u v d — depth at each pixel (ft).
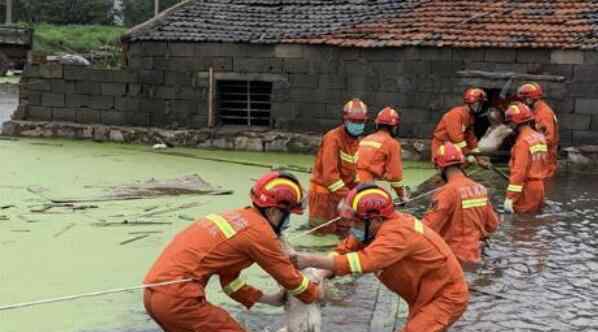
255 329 19.66
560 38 48.98
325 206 29.09
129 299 22.16
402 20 53.72
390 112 28.94
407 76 51.37
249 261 15.93
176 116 57.06
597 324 20.24
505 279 24.03
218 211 33.94
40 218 31.96
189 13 58.59
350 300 22.06
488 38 49.96
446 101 50.72
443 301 16.48
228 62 55.36
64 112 59.06
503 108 49.47
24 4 181.27
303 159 50.78
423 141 50.62
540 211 33.99
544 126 41.68
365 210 16.28
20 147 53.36
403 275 16.53
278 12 57.62
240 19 57.36
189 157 50.60
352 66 52.65
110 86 58.03
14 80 119.55
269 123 55.77
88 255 26.68
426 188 40.24
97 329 19.75
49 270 24.82
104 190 37.73
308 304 16.88
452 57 50.37
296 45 53.78
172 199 36.42
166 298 15.47
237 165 47.62
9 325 19.93
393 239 16.03
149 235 29.53
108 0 192.85
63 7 184.34
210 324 15.81
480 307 21.44
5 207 33.55
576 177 44.91
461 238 24.66
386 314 20.70
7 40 126.41
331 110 53.47
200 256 15.57
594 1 52.16
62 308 21.27
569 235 29.89
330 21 55.42
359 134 28.50
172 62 56.65
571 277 24.35
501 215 33.42
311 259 16.20
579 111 48.47
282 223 16.22
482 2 54.13
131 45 57.41
